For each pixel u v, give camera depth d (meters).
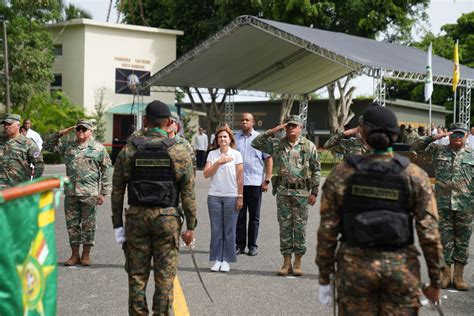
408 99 53.56
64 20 37.12
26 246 3.57
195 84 31.47
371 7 33.50
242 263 8.78
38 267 3.74
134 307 5.06
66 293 6.98
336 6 33.78
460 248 7.34
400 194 3.72
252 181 9.40
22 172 8.71
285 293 7.08
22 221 3.52
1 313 3.27
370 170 3.77
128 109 36.84
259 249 9.85
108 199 16.11
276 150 8.12
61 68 37.75
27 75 31.47
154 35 38.56
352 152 8.36
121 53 37.91
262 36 24.58
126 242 5.14
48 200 3.93
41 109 30.77
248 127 9.59
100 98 36.59
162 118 5.20
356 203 3.75
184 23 39.84
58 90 37.31
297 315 6.20
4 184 8.63
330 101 34.75
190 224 5.26
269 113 46.31
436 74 23.42
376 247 3.67
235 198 8.20
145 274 5.13
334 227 3.84
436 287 3.78
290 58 27.06
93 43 37.28
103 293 6.99
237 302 6.67
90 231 8.42
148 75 38.56
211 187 8.26
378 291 3.70
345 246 3.77
